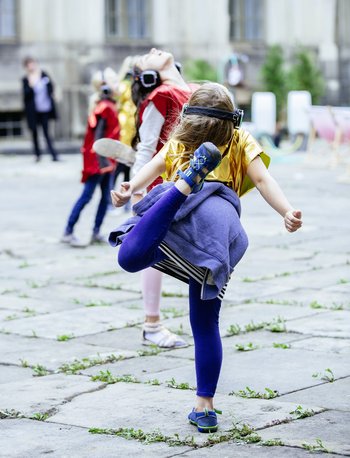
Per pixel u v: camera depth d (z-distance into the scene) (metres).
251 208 17.22
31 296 10.20
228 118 5.87
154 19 34.28
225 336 8.30
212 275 5.62
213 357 5.93
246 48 36.22
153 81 7.89
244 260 12.07
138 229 5.62
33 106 26.78
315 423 6.02
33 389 6.91
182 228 5.70
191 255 5.66
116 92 13.02
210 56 35.31
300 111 28.55
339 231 14.38
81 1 32.53
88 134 13.10
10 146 30.70
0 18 31.39
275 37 37.19
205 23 35.19
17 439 5.86
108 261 12.26
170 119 7.79
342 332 8.36
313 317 8.96
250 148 6.02
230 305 9.55
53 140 32.00
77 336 8.46
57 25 32.16
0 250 13.11
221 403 6.44
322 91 35.53
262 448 5.60
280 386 6.81
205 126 5.82
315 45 38.28
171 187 5.71
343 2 39.00
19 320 9.10
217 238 5.69
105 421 6.16
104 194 13.38
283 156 27.59
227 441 5.74
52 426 6.10
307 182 21.34
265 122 28.67
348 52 39.19
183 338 8.30
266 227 14.83
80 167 25.44
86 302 9.87
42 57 32.00
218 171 5.97
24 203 18.14
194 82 8.12
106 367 7.46
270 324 8.62
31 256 12.66
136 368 7.41
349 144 25.53
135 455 5.54
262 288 10.34
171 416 6.21
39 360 7.70
